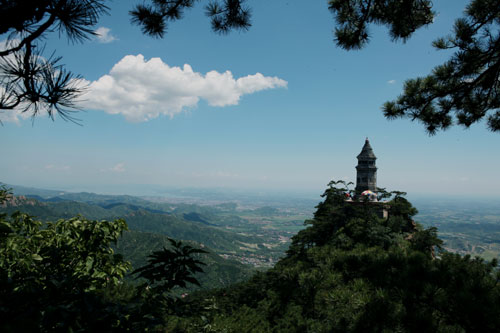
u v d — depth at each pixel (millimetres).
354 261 8000
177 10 8914
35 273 5457
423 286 5504
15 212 6762
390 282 6344
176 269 4824
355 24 11383
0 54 4504
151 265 4789
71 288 4574
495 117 13727
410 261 6484
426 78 12883
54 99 4508
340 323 6293
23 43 4547
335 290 7340
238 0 9320
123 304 4266
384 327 5477
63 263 6199
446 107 13164
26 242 6316
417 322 5098
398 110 13617
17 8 4246
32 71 4449
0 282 4238
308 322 8359
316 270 10281
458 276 5523
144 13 8406
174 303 4898
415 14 10773
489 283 5172
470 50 11305
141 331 3939
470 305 4738
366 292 6352
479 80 11969
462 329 4961
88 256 6480
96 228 6902
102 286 6262
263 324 19219
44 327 3242
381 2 10758
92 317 3553
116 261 6750
